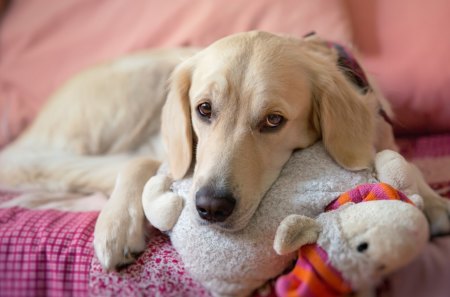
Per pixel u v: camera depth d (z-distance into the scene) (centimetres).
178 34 262
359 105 145
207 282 119
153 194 135
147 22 272
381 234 98
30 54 289
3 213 160
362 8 246
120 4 283
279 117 134
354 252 100
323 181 124
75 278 137
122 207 140
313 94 144
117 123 228
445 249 121
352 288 102
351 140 138
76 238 141
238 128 132
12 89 286
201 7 260
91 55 279
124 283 130
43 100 279
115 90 231
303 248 108
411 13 236
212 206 118
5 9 316
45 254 141
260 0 247
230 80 133
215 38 251
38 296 140
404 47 231
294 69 139
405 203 104
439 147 204
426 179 180
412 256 100
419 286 112
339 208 110
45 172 208
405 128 221
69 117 233
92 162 212
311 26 237
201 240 120
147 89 228
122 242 133
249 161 128
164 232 138
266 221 119
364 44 238
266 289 118
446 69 216
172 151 151
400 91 218
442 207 133
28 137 238
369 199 111
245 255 116
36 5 299
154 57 239
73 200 186
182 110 150
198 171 131
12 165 216
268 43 141
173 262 130
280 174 135
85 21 288
